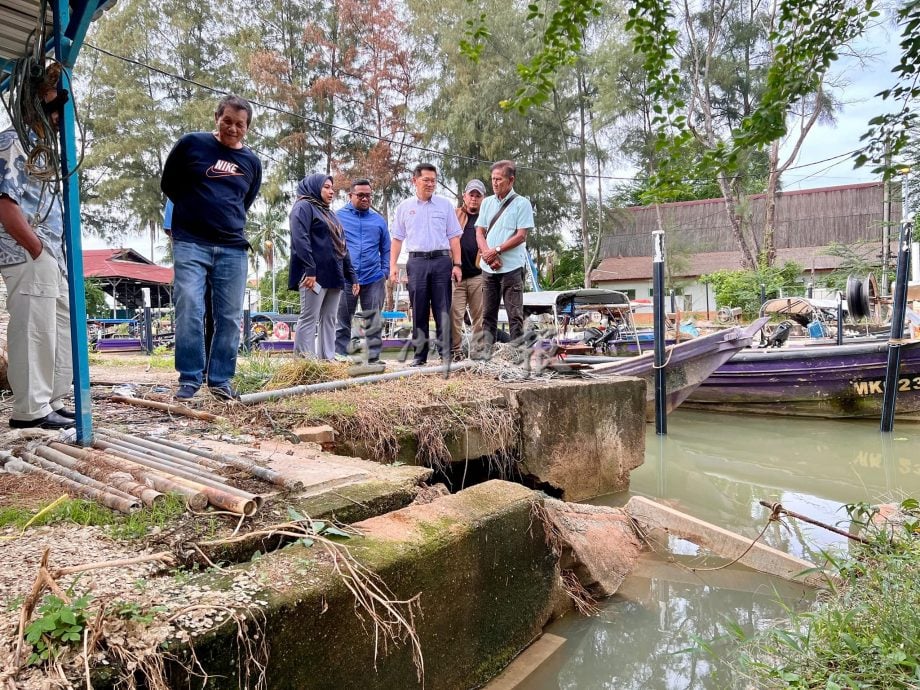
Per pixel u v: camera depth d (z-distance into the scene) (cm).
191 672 141
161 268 2805
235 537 195
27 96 245
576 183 3231
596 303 1138
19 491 225
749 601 335
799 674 225
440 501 266
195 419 362
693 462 667
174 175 397
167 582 168
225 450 292
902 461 656
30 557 173
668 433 821
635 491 556
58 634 135
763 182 3459
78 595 153
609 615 321
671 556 395
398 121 3138
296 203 577
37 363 307
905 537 322
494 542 255
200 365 412
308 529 207
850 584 302
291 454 303
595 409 529
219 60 3341
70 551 179
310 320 584
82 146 261
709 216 3497
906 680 206
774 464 655
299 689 166
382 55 3158
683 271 3122
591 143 3094
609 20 2655
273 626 159
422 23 3073
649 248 3588
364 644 187
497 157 3011
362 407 390
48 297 307
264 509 221
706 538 384
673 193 401
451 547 228
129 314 2725
